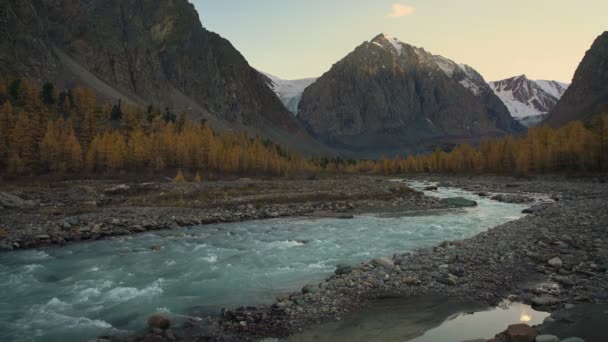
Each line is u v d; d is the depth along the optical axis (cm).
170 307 1418
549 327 1070
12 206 3591
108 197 4444
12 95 11788
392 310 1290
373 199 5134
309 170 17375
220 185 5453
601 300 1258
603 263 1611
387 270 1703
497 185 8325
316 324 1200
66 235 2694
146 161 10069
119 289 1634
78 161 8406
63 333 1216
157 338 1128
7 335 1203
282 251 2323
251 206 4291
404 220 3631
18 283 1734
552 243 2014
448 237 2691
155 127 13600
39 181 6825
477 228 3064
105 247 2483
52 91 13025
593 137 8775
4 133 7912
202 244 2572
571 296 1319
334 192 5250
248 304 1434
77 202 4059
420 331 1133
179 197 4584
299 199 4819
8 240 2481
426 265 1744
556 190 6512
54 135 8712
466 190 7769
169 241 2680
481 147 14900
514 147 12069
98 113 12575
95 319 1323
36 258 2191
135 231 3030
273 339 1108
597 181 7475
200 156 11206
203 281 1734
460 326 1156
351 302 1364
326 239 2689
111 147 9025
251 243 2594
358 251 2286
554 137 11025
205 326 1217
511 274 1595
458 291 1438
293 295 1452
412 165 17812
